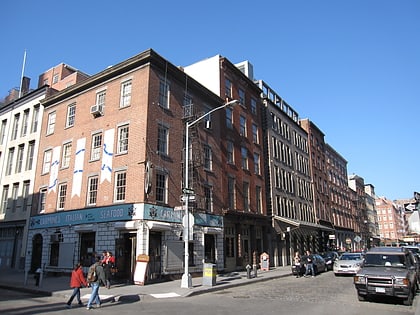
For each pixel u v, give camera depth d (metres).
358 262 25.09
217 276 24.22
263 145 39.53
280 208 39.50
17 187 31.41
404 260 14.27
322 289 17.56
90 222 23.17
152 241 21.27
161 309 12.09
